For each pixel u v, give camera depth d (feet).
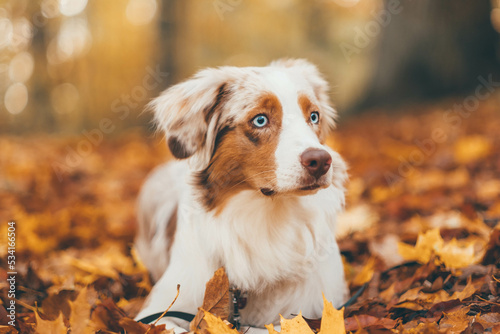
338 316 2.79
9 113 17.48
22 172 7.61
